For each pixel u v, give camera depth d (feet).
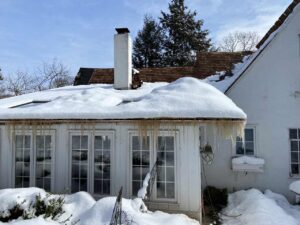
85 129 29.76
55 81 127.13
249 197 33.78
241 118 25.48
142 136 28.73
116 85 43.91
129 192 28.89
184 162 27.91
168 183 28.19
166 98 28.91
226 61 52.26
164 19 128.36
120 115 27.04
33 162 30.60
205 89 30.58
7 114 28.91
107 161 29.60
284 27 37.96
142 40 127.34
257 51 39.55
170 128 28.19
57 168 30.19
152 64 126.00
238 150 38.55
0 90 119.85
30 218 21.76
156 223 22.56
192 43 122.93
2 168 31.07
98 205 22.98
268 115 38.04
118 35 44.55
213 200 35.47
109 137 29.63
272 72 38.22
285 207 32.91
